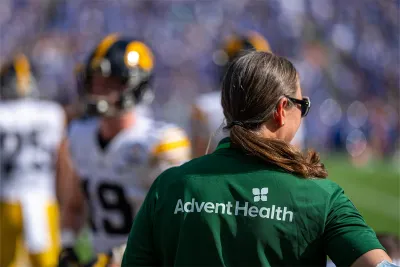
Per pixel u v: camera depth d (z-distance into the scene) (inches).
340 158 1833.2
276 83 173.6
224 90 178.7
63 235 320.8
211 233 168.2
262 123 175.5
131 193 296.4
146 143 290.8
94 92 297.0
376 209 944.3
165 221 174.1
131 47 299.6
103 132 300.0
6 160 469.7
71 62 1968.5
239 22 2290.8
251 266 165.3
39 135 475.2
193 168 178.1
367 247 158.2
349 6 2379.4
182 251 169.9
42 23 2201.0
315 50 2258.9
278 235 164.9
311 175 170.2
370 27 2356.1
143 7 2249.0
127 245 181.2
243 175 171.6
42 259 467.5
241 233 166.9
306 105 177.9
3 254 470.9
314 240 164.6
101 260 292.8
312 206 165.6
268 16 2333.9
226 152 178.2
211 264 167.2
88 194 307.4
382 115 2030.0
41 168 475.2
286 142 172.4
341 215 165.2
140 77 298.2
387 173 1390.3
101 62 292.4
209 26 2257.6
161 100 1937.7
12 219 469.1
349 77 2171.5
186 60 2127.2
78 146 306.2
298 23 2321.6
